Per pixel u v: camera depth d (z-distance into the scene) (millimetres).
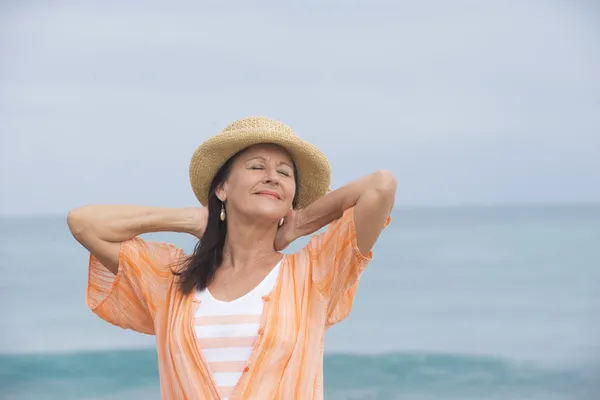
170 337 3840
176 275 4020
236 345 3744
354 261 3838
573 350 15242
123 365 14188
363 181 3820
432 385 13312
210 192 4074
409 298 19750
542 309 18547
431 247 28641
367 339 16016
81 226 4023
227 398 3680
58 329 16625
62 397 12773
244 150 3980
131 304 4141
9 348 15375
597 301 19312
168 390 3879
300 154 4031
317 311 3854
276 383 3693
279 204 3918
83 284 21469
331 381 13523
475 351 15219
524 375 13766
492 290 20672
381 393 12898
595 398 12547
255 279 3904
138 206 4121
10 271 23375
